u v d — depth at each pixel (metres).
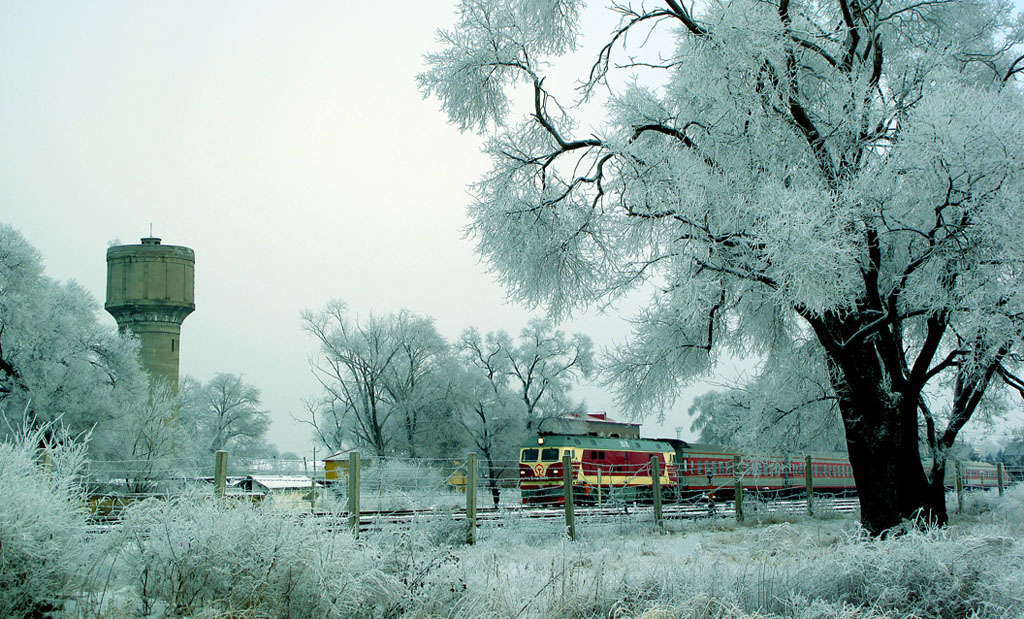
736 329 17.50
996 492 27.16
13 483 5.41
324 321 46.44
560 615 6.11
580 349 49.81
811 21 14.90
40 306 32.06
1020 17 17.12
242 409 69.94
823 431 18.70
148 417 28.97
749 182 13.05
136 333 60.75
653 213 13.64
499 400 48.19
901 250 14.34
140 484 13.61
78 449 6.08
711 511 18.62
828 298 11.59
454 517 12.19
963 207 12.20
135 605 5.78
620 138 14.52
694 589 6.53
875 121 13.35
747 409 19.08
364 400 46.44
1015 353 13.54
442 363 46.31
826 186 12.94
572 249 16.31
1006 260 11.95
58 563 5.40
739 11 12.97
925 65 14.32
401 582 6.07
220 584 5.92
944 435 17.17
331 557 5.94
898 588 6.48
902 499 13.35
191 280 63.94
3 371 31.58
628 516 16.88
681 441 34.31
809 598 6.59
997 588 6.25
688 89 14.99
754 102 13.37
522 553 10.80
